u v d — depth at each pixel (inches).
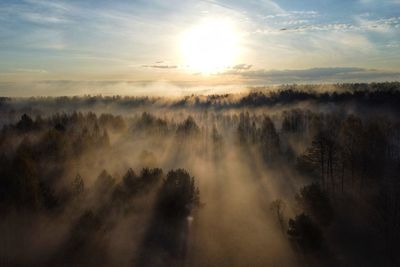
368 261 1738.4
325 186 2415.1
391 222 1795.0
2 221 1737.2
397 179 2000.5
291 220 1782.7
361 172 2283.5
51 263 1642.5
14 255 1672.0
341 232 1946.4
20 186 1824.6
